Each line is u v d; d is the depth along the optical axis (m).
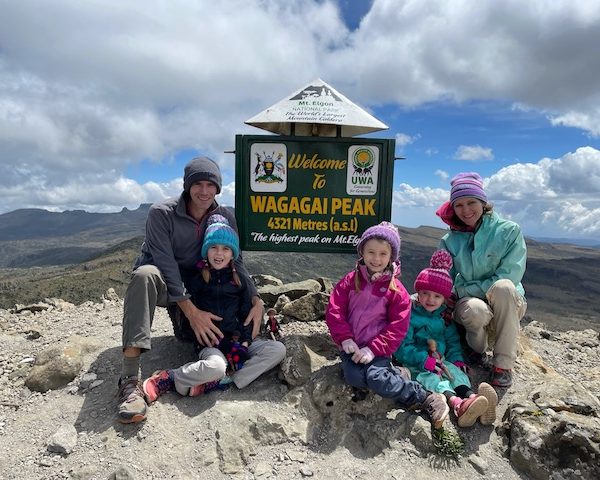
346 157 2.40
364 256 1.89
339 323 1.88
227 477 1.54
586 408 1.76
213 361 1.83
